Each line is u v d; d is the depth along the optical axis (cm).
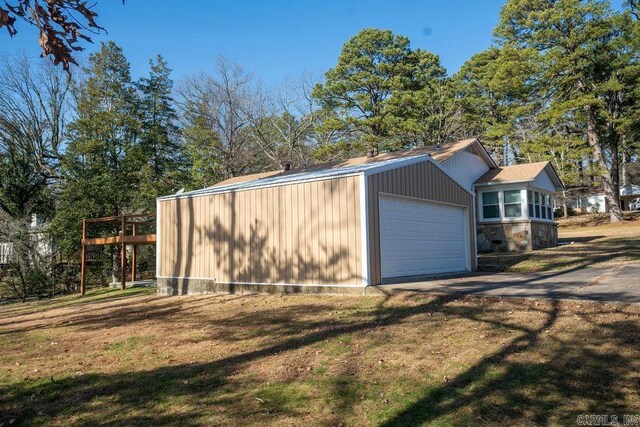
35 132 2734
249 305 949
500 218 2048
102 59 2598
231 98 3338
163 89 3100
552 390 424
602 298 690
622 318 581
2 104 2653
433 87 3459
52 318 1045
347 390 455
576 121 2966
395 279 1057
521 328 595
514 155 3609
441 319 674
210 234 1213
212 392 474
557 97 2916
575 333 552
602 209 4388
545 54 2767
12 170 2459
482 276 1172
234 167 3275
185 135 3194
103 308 1133
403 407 412
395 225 1089
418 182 1174
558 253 1689
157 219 1355
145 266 2361
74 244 2112
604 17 2680
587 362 471
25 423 428
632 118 2748
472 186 2097
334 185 988
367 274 930
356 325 689
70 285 2070
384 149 3512
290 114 3603
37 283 1988
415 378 472
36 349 716
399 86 3331
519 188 2019
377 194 996
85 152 2233
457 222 1379
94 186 2156
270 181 1143
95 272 2183
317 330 682
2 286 1991
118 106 2639
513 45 3106
